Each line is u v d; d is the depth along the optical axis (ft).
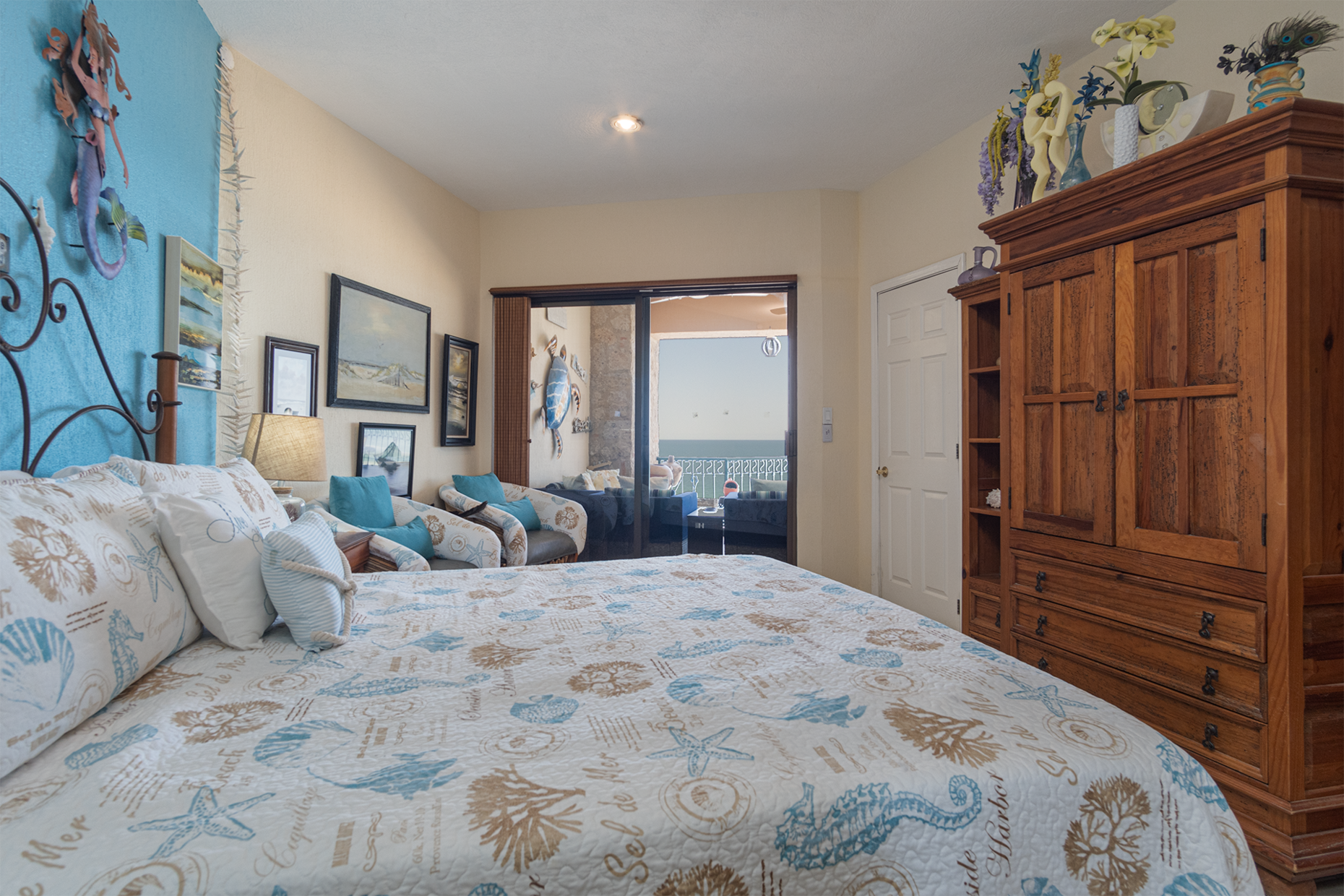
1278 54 5.33
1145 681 5.99
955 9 8.39
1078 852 2.82
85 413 5.64
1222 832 3.02
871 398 14.38
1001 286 7.86
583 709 3.45
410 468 13.24
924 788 2.76
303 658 4.21
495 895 2.27
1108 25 6.59
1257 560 5.05
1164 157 5.65
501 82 10.11
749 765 2.86
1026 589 7.48
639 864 2.40
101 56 5.76
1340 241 4.99
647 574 6.98
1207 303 5.45
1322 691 4.90
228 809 2.47
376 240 12.28
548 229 15.83
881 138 12.15
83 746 2.95
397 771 2.78
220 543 4.47
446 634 4.78
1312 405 4.91
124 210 6.08
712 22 8.66
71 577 3.22
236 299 8.88
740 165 13.37
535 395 16.17
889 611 5.44
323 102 10.62
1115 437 6.32
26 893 2.02
